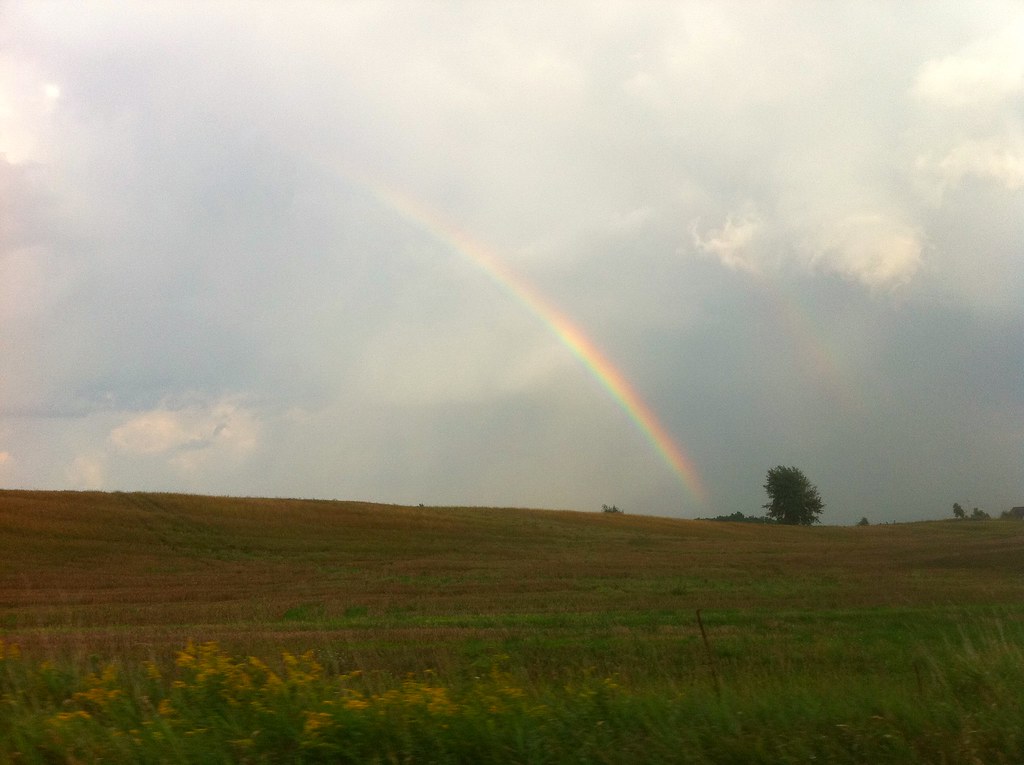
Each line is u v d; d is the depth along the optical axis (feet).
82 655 27.22
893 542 212.02
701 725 20.52
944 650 35.73
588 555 159.22
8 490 191.62
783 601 79.30
